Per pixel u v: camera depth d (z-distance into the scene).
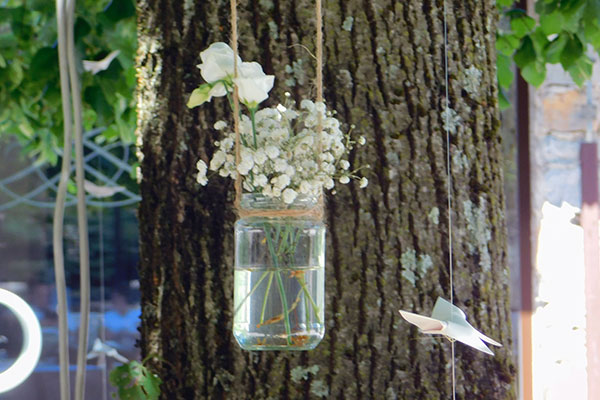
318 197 1.66
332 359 1.75
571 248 2.69
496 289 1.81
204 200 1.76
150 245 1.79
